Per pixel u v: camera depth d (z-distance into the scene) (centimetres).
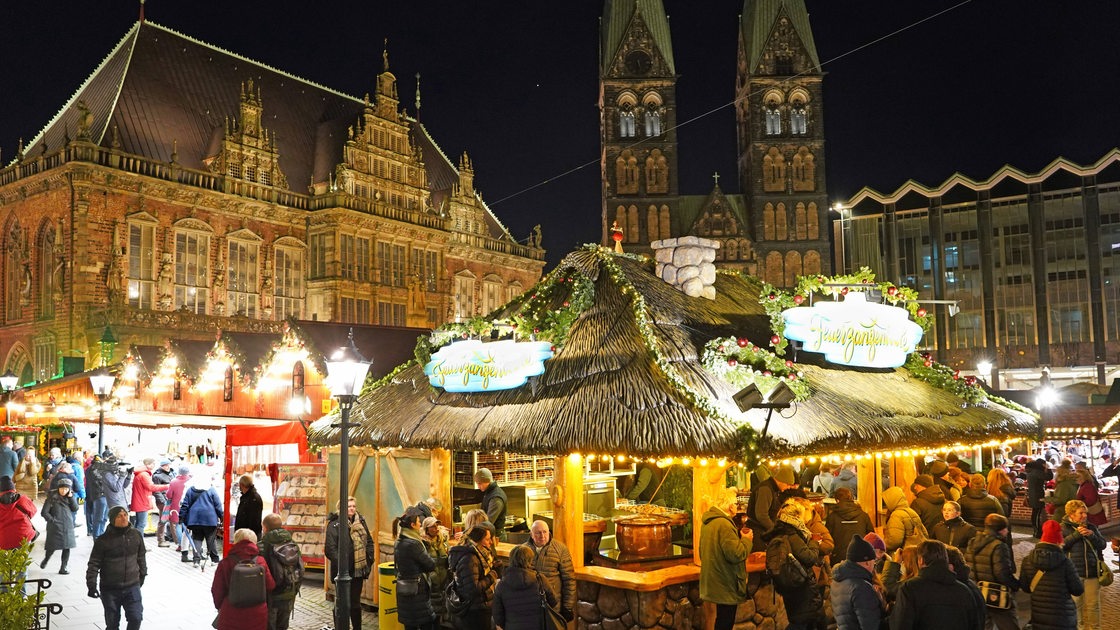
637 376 1309
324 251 6944
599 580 1238
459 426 1434
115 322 5425
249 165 6669
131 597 1321
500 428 1366
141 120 6338
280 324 6544
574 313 1475
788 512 1177
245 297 6531
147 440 3928
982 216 7819
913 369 1759
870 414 1402
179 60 6925
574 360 1409
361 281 7150
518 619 1077
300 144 7619
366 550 1462
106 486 2431
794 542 1151
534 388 1414
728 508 1325
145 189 5859
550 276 1567
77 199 5525
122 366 4103
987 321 7725
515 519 1623
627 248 9962
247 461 2755
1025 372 7544
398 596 1258
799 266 9881
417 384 1669
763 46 10131
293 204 6938
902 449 1418
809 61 10088
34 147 6681
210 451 3612
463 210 8788
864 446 1323
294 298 6906
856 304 1566
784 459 1212
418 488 1614
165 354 3750
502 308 1722
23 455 3544
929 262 7969
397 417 1588
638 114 10144
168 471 2450
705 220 10038
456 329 1578
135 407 3962
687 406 1233
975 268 7812
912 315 1753
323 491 1947
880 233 8138
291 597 1289
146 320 5597
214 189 6306
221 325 6078
